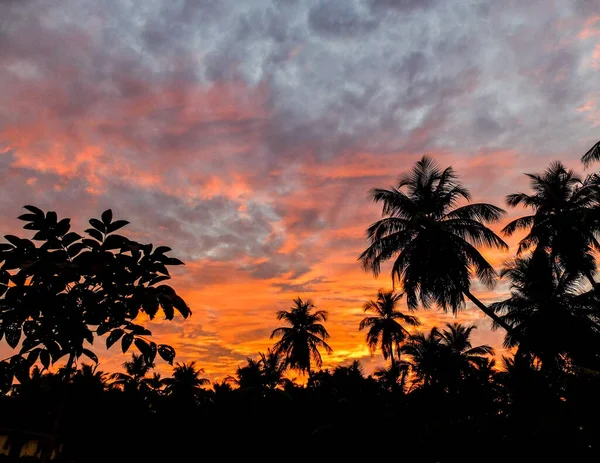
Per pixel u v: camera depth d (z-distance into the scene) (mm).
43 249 3301
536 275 22891
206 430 18094
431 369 30688
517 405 13867
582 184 22000
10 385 3047
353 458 16531
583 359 19562
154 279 3492
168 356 3320
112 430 15945
